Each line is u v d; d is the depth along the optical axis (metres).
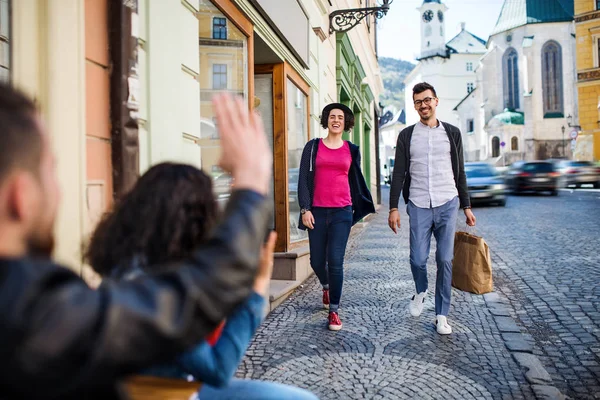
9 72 1.70
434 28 74.44
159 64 2.57
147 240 1.00
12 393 0.53
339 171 3.87
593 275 5.54
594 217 11.49
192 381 0.99
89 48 2.01
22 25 1.72
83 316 0.55
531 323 3.98
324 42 7.79
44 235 0.64
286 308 4.33
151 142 2.48
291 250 5.61
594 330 3.75
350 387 2.69
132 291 0.61
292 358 3.12
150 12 2.48
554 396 2.57
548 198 19.02
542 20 54.62
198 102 3.09
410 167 3.79
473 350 3.28
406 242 8.53
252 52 4.24
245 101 4.18
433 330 3.70
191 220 1.03
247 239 0.68
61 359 0.53
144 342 0.58
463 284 3.71
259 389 1.22
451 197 3.67
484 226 10.55
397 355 3.18
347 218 3.84
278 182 5.41
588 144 32.72
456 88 74.56
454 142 3.72
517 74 57.69
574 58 53.47
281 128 5.38
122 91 2.13
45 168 0.63
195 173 1.10
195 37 3.06
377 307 4.36
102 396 0.60
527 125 54.62
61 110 1.82
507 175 22.91
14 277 0.55
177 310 0.60
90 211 1.98
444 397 2.57
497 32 58.84
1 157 0.57
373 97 17.22
